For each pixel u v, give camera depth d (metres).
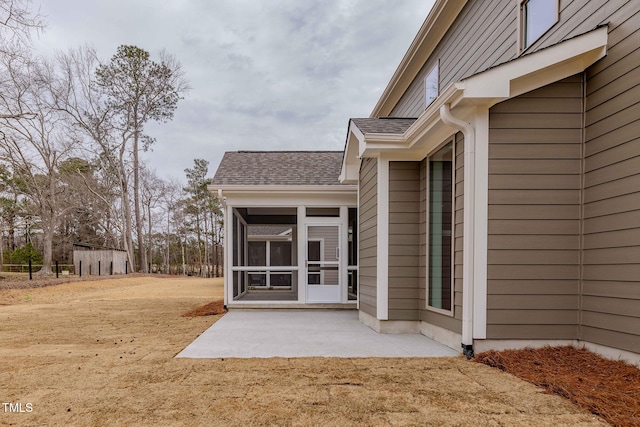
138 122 28.94
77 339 5.56
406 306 6.05
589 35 4.00
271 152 12.02
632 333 3.56
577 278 4.24
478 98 4.06
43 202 23.78
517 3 5.35
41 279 18.91
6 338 5.66
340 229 9.05
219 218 38.09
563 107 4.29
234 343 5.24
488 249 4.26
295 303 8.85
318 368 3.97
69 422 2.70
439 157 5.43
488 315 4.25
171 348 4.92
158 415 2.80
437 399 3.06
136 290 15.04
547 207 4.27
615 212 3.80
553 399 3.00
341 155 11.82
